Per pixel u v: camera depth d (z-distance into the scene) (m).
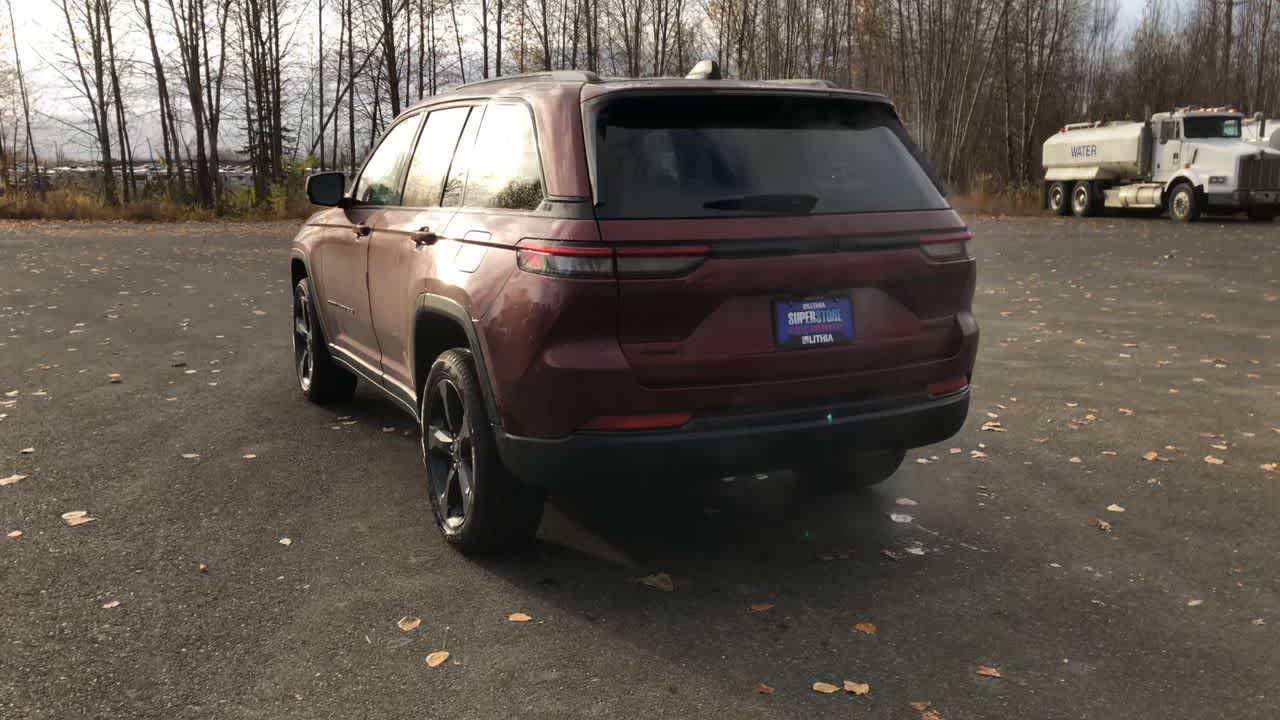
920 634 3.42
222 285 13.50
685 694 3.01
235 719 2.85
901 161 3.94
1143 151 28.64
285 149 42.22
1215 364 8.09
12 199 30.36
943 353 3.92
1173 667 3.19
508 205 3.83
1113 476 5.20
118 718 2.85
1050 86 50.75
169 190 34.66
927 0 43.47
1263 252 18.05
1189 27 56.78
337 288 5.80
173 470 5.20
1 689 3.00
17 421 6.18
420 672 3.13
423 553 4.12
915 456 5.59
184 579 3.83
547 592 3.74
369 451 5.59
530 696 2.99
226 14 36.84
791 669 3.17
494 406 3.70
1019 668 3.19
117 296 12.23
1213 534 4.37
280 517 4.52
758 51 42.50
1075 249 19.31
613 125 3.57
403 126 5.38
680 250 3.38
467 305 3.83
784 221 3.54
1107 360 8.31
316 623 3.46
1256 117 27.56
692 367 3.46
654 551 4.18
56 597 3.65
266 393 7.02
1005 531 4.42
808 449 3.66
